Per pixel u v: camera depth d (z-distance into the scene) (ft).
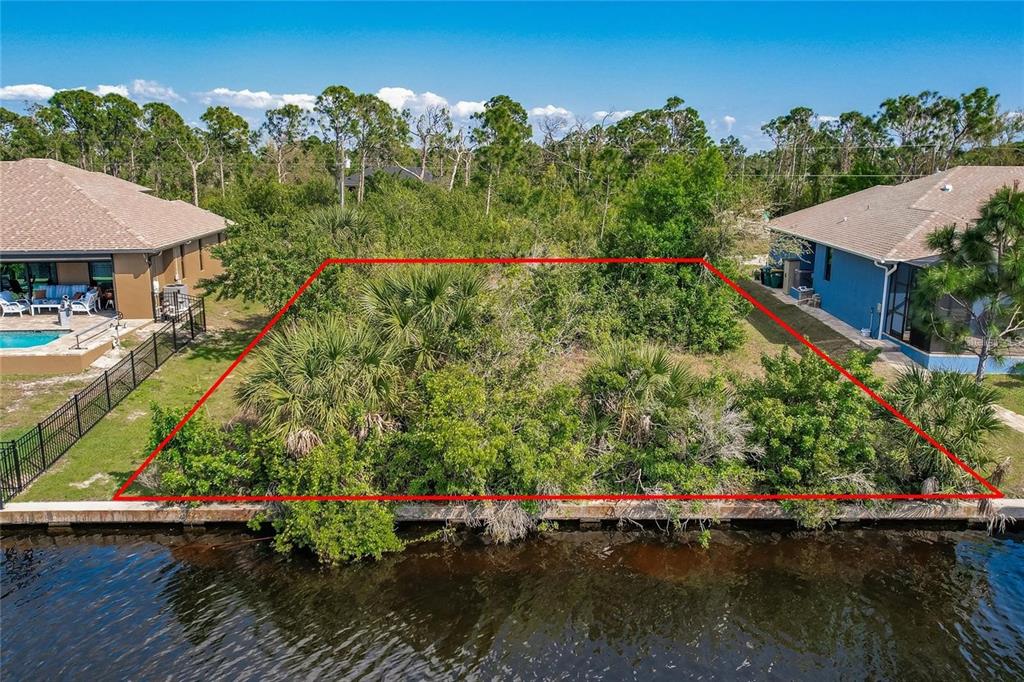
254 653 31.48
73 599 34.47
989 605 35.60
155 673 29.99
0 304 72.38
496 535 40.32
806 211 115.85
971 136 192.95
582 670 31.12
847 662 31.73
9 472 40.96
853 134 217.15
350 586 36.55
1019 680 30.63
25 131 173.27
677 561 39.32
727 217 73.51
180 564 37.78
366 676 30.42
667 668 31.32
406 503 40.96
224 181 191.11
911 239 70.08
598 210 107.14
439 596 35.94
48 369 58.18
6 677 29.17
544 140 168.86
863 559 39.47
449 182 175.32
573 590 36.65
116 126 181.27
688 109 199.00
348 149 157.69
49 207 77.46
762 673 31.07
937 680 30.66
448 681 30.30
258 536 40.40
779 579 37.70
